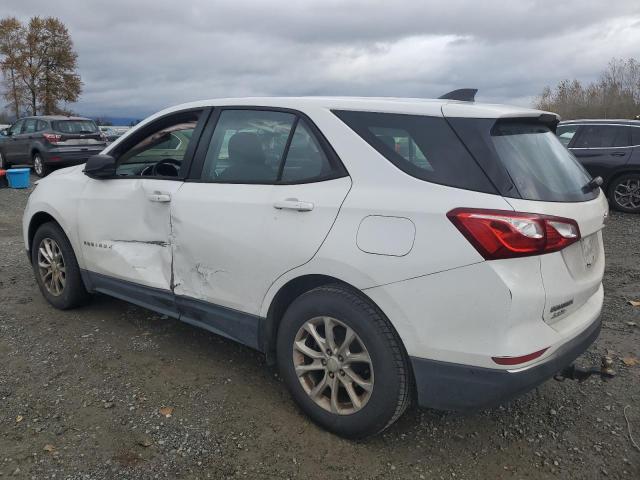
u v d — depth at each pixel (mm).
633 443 2904
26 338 4012
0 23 46281
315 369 2922
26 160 15859
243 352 3875
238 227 3105
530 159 2660
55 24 47500
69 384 3375
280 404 3209
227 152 3348
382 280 2568
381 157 2715
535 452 2842
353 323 2689
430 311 2479
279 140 3113
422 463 2742
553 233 2424
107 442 2824
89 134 15797
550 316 2477
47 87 47875
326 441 2875
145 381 3436
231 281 3186
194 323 3520
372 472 2662
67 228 4242
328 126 2918
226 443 2840
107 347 3895
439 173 2549
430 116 2666
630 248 7137
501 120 2609
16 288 5129
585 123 10375
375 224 2611
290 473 2635
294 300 2971
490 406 2463
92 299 4633
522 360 2375
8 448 2750
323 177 2863
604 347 4035
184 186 3477
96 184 4094
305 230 2826
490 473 2682
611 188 10062
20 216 9344
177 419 3037
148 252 3705
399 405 2656
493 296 2352
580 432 3006
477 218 2377
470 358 2434
